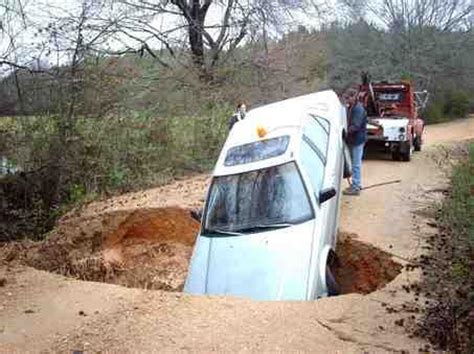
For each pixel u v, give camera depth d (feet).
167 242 38.65
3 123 40.14
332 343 19.29
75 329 20.94
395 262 28.32
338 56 116.37
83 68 45.11
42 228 39.78
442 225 33.09
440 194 40.73
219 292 25.76
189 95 63.00
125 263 37.29
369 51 121.90
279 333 20.04
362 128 41.52
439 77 129.59
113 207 40.65
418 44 128.36
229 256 27.09
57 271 35.60
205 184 47.83
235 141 32.78
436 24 131.54
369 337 19.74
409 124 55.31
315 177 30.58
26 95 40.83
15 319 22.06
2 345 19.83
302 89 82.89
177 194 44.16
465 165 41.39
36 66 41.06
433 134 91.76
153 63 66.03
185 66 69.82
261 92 76.64
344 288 31.32
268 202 28.84
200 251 28.09
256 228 28.14
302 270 25.79
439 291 23.31
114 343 19.61
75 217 39.60
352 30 120.57
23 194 40.24
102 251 37.86
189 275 27.37
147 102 56.08
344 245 32.19
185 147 53.88
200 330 20.40
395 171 50.62
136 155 49.03
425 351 18.67
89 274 35.78
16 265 29.68
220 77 74.23
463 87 132.98
